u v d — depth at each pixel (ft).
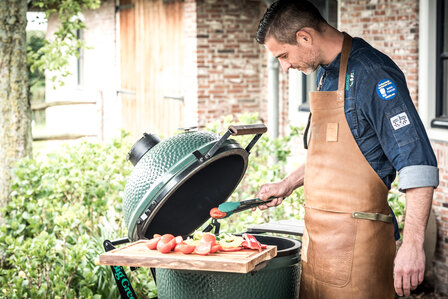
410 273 9.39
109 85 42.32
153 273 12.41
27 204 17.13
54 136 32.19
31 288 14.34
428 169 9.37
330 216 10.26
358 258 10.14
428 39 20.13
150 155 11.02
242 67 32.07
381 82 9.65
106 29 42.04
